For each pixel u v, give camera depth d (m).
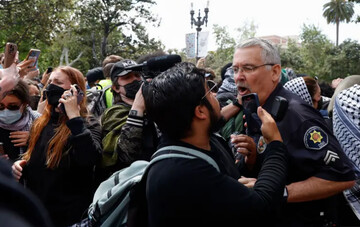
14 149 2.95
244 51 2.09
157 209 1.39
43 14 19.00
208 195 1.36
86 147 2.31
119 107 2.75
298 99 2.03
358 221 2.48
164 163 1.44
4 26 18.45
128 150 2.42
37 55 2.94
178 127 1.49
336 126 2.28
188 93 1.47
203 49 8.80
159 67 2.33
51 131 2.46
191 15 14.39
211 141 1.69
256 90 2.08
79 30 30.64
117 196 1.70
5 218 0.51
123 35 32.72
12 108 2.86
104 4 30.75
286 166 1.54
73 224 2.37
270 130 1.61
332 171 1.82
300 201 1.85
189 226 1.37
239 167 2.15
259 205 1.38
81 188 2.44
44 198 2.37
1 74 2.04
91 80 5.06
